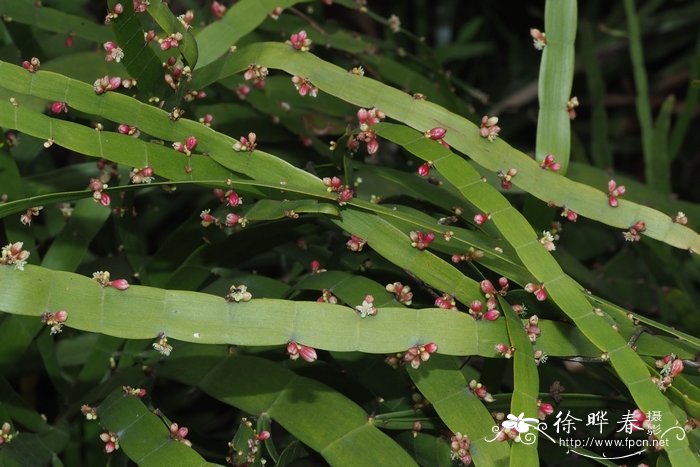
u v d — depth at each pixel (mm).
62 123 587
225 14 653
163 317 559
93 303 558
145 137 641
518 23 1080
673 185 992
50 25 685
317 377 626
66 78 594
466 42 1035
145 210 781
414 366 564
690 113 801
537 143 628
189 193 790
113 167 652
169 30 601
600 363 594
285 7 658
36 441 625
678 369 570
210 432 746
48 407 751
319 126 715
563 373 664
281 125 723
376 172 656
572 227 794
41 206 588
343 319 563
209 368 611
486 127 611
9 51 708
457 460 594
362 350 562
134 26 599
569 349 590
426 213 659
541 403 575
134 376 629
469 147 612
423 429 604
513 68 1038
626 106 1038
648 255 750
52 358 658
